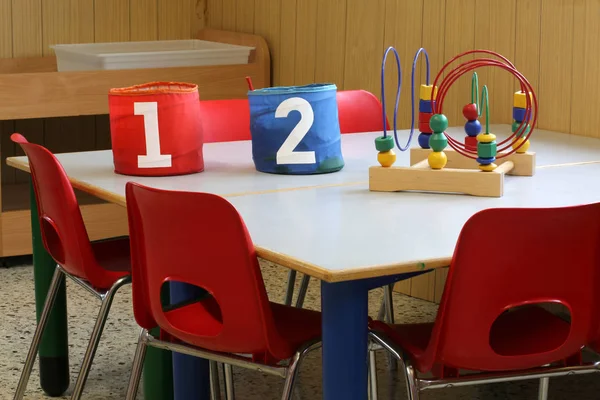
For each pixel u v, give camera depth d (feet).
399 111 13.29
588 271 6.17
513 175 8.33
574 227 6.00
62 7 17.04
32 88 13.85
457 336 6.11
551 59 11.03
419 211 7.06
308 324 7.25
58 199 7.99
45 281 9.66
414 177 7.70
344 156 9.43
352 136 10.73
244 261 6.24
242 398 9.81
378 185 7.80
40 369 9.87
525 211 5.82
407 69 13.06
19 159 9.22
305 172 8.54
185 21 17.89
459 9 12.14
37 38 16.94
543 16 11.06
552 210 5.87
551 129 11.18
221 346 6.64
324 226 6.62
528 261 6.00
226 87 15.28
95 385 10.10
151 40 17.74
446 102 12.55
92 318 12.17
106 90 14.33
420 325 7.30
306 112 8.45
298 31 15.10
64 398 9.83
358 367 6.01
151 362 8.63
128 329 11.78
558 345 6.72
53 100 14.01
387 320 10.41
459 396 9.85
